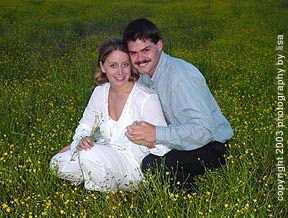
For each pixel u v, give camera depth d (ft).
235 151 6.42
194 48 14.53
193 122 5.21
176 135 5.18
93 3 25.49
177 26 18.35
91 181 5.40
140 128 5.16
